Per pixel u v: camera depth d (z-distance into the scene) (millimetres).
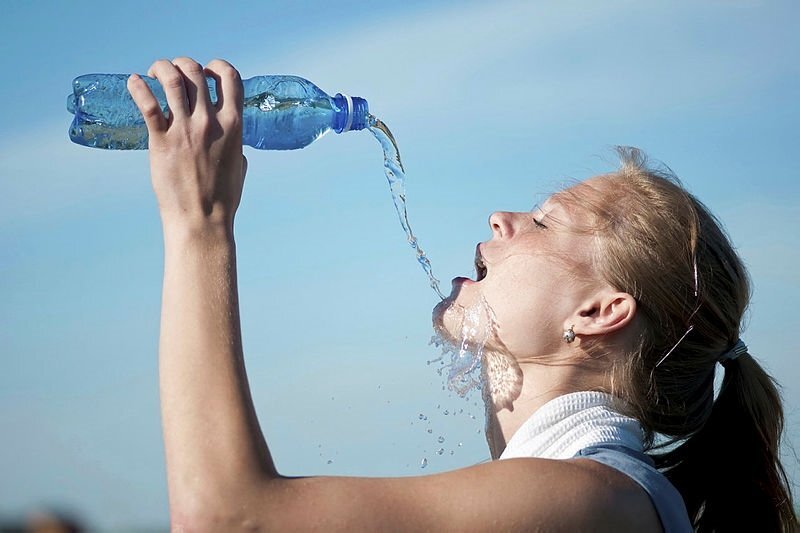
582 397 1983
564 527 1615
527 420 1987
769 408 2215
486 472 1642
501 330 2092
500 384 2107
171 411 1574
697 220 2125
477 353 2148
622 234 2070
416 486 1601
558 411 1961
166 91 1725
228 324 1639
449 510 1577
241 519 1493
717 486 2207
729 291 2160
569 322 2059
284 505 1518
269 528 1500
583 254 2078
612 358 2064
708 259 2135
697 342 2123
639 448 1951
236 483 1506
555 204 2170
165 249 1691
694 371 2129
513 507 1599
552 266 2076
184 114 1718
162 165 1701
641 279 2049
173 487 1525
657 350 2086
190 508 1498
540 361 2066
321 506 1534
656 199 2121
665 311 2070
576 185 2203
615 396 2055
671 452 2248
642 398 2066
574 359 2062
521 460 1684
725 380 2232
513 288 2092
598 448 1840
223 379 1584
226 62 1805
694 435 2242
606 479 1720
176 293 1647
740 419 2207
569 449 1889
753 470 2191
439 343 2191
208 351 1604
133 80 1712
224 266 1678
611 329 2037
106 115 2023
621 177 2186
